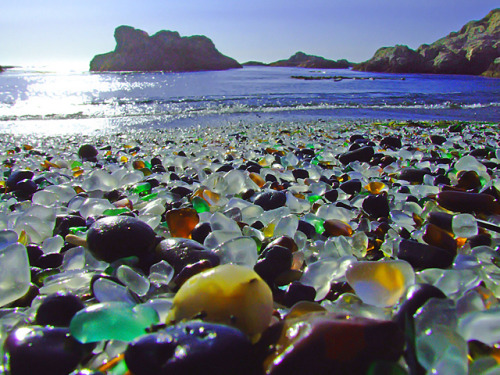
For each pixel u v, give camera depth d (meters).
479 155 0.51
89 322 0.11
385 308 0.14
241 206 0.26
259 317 0.11
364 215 0.27
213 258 0.17
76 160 0.54
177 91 2.35
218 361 0.09
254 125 1.03
